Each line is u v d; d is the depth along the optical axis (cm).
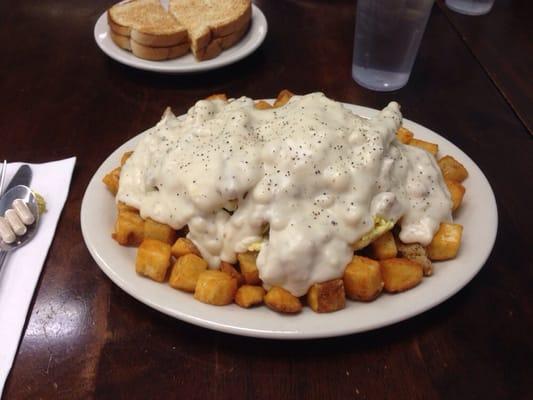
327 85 54
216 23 56
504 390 28
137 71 57
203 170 32
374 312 28
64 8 70
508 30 63
